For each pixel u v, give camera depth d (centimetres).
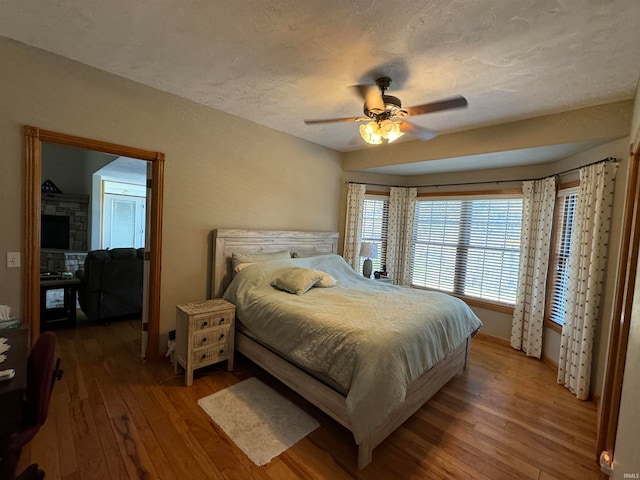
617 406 179
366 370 183
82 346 329
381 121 223
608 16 153
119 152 263
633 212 197
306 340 221
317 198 442
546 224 350
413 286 501
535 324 357
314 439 204
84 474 167
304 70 228
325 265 386
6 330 176
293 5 158
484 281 424
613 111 251
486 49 188
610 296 259
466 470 185
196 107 308
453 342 261
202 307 277
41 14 179
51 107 228
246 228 361
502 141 314
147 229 300
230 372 288
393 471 182
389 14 161
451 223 459
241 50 206
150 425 209
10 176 215
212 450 189
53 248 660
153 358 297
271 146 378
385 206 509
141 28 188
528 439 214
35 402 137
